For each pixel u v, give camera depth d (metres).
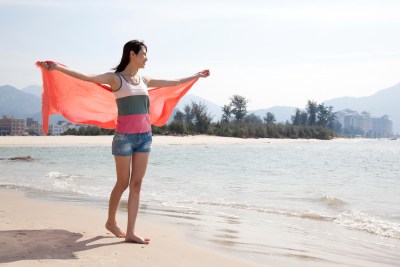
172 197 9.40
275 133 109.56
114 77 4.75
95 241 4.73
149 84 5.22
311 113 160.12
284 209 7.99
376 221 6.86
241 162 23.27
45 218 6.19
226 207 8.10
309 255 4.74
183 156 28.23
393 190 11.65
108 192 9.90
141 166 4.87
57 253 4.11
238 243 5.20
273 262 4.39
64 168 17.00
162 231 5.73
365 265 4.41
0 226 5.38
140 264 3.88
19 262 3.73
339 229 6.25
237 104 110.81
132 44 4.78
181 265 4.00
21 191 9.89
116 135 4.81
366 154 39.41
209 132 87.62
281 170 18.42
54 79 5.21
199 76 5.80
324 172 17.94
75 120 5.51
